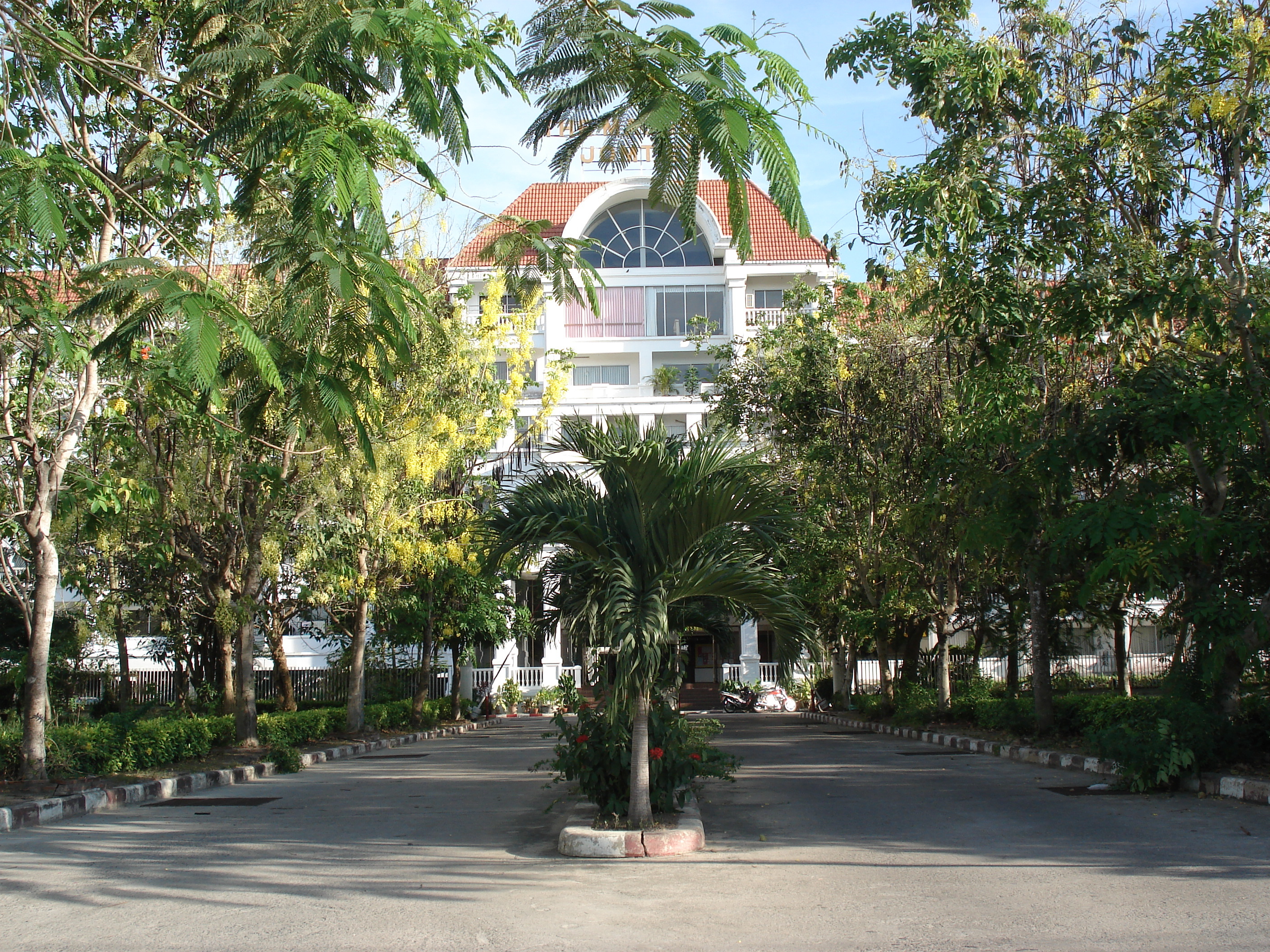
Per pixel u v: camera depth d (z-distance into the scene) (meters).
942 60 12.30
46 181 3.96
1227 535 11.27
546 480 9.02
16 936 5.54
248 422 4.02
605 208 37.31
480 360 19.05
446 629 27.14
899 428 19.97
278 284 3.88
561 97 3.72
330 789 13.26
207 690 24.19
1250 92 12.12
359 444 3.97
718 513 8.38
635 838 7.85
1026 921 5.44
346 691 31.19
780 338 23.09
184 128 6.43
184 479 15.81
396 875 7.13
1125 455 12.44
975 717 21.48
